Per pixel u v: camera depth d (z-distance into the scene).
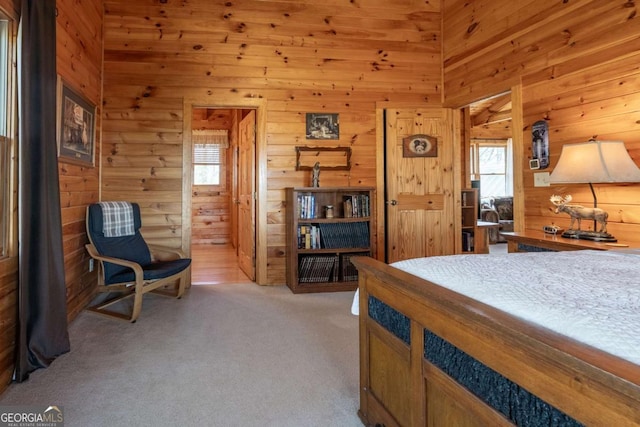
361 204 4.20
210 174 7.88
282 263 4.31
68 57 2.97
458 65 4.27
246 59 4.20
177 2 4.07
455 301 1.02
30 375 2.10
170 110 4.07
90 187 3.58
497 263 1.45
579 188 2.91
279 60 4.26
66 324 2.43
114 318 3.07
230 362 2.29
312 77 4.32
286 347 2.53
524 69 3.39
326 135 4.35
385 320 1.51
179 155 4.09
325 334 2.77
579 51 2.87
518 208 3.44
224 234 7.93
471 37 4.06
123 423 1.67
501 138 9.35
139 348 2.50
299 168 4.30
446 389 1.12
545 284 1.11
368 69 4.43
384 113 4.45
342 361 2.31
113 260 3.07
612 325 0.78
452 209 4.51
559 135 3.04
